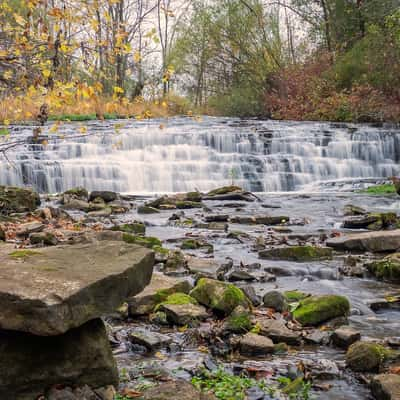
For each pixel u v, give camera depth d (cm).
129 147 2236
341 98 3234
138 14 1451
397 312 594
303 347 479
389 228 1134
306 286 694
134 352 457
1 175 1852
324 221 1248
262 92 4016
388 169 2347
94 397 346
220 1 4012
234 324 501
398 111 2927
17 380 332
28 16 595
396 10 3141
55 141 2125
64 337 349
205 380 399
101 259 397
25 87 642
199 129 2548
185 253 867
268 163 2212
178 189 2078
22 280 341
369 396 382
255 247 926
